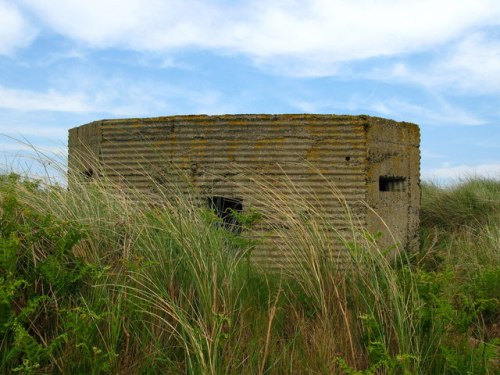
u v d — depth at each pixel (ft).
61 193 14.44
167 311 10.66
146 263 11.67
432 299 12.24
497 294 16.16
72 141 28.07
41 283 11.13
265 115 23.35
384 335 11.48
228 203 24.06
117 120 24.77
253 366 10.76
